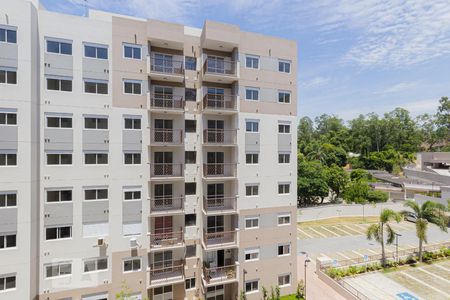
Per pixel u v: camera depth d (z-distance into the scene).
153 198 20.45
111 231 18.77
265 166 22.61
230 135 22.38
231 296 22.20
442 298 22.27
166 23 19.89
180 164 21.06
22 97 16.19
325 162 67.94
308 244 36.28
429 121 96.88
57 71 17.64
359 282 24.94
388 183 62.28
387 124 93.06
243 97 21.86
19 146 16.08
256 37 22.25
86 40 18.34
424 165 68.69
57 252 17.53
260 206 22.39
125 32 19.20
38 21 17.30
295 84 23.72
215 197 22.27
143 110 19.64
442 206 30.41
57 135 17.59
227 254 22.47
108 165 18.78
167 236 20.70
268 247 22.61
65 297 17.72
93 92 18.53
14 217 15.88
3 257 15.59
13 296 15.77
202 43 21.14
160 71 20.41
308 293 23.62
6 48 15.92
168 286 20.81
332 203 53.69
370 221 47.25
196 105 21.89
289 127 23.58
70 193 17.94
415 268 27.88
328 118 110.75
